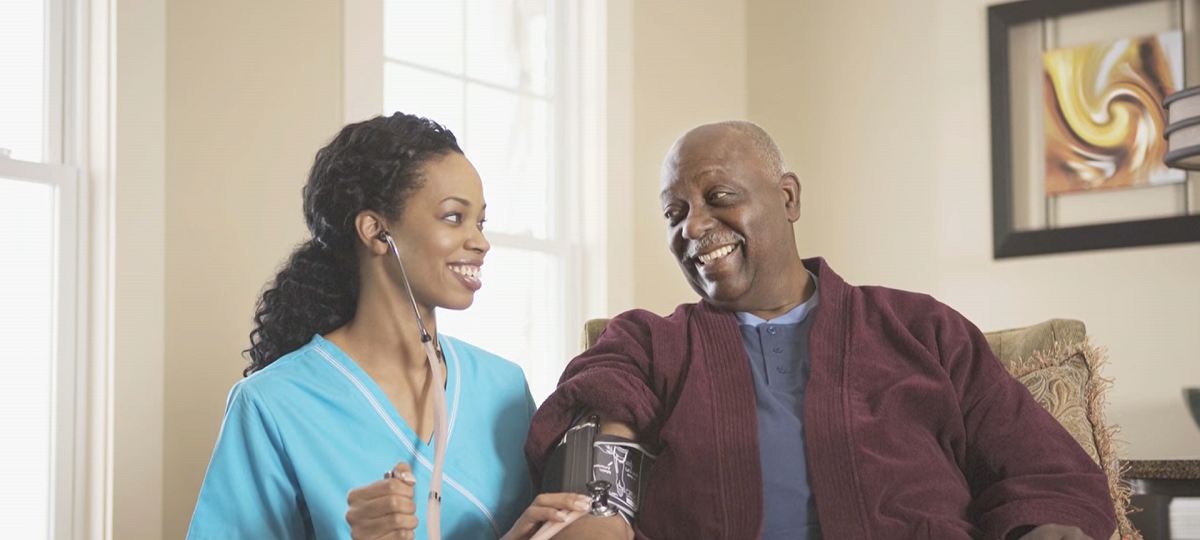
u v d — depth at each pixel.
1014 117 4.35
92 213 3.00
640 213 4.48
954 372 1.98
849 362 1.97
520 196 4.23
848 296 2.05
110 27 2.99
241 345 3.19
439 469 1.84
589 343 2.39
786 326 2.05
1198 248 4.00
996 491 1.86
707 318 2.06
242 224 3.22
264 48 3.31
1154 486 2.88
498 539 1.97
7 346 2.91
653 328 2.07
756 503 1.89
